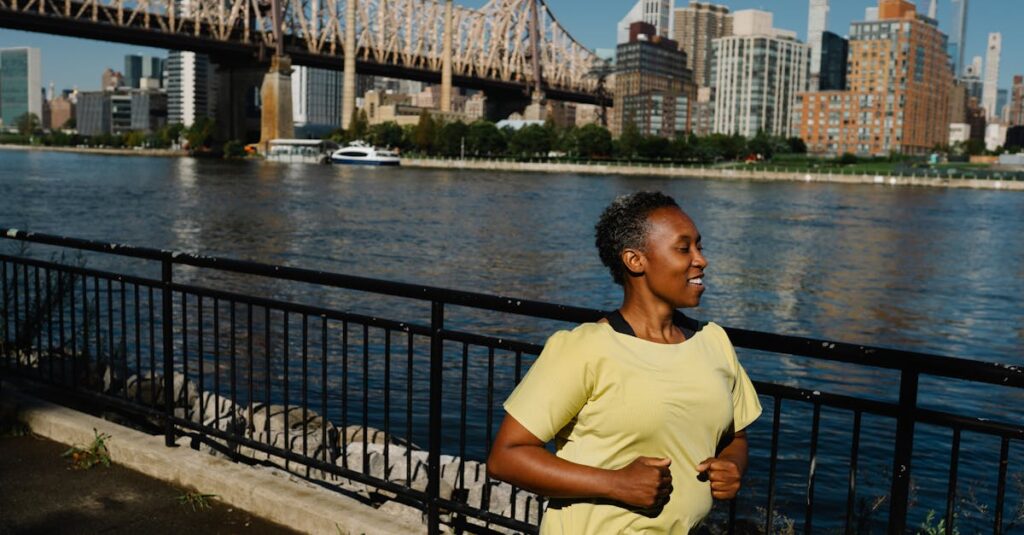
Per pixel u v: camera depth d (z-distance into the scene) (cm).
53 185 7119
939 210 7225
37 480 473
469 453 997
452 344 1612
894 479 284
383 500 589
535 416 222
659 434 220
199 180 8556
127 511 438
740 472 223
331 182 8862
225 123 17488
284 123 16362
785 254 3747
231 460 498
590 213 5553
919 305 2545
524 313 341
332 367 1338
